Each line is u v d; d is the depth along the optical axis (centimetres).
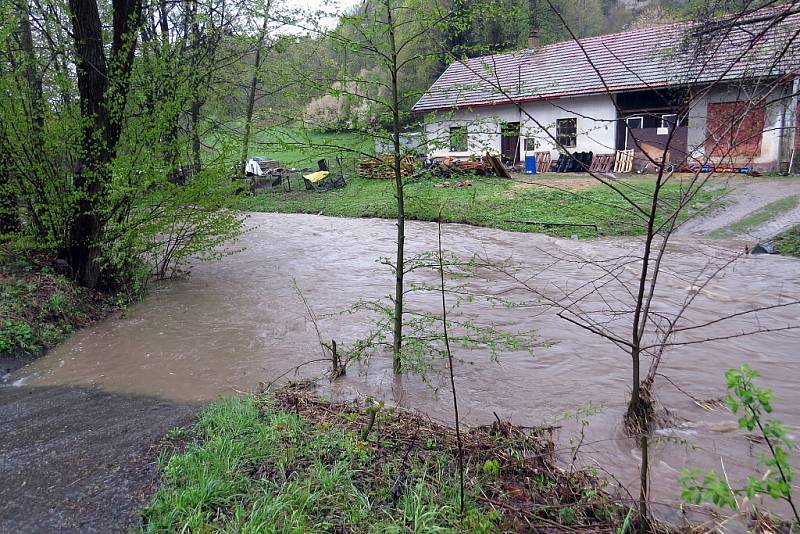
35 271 810
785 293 818
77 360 642
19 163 788
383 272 1038
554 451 425
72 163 823
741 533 325
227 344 688
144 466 394
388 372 600
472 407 520
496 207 1563
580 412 499
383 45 509
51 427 468
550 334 698
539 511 330
